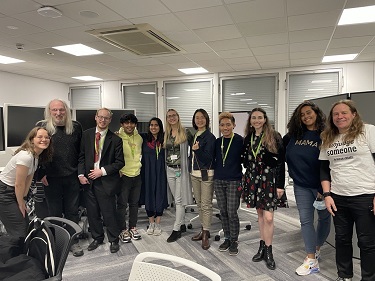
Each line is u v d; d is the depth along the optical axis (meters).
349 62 6.11
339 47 4.89
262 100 6.93
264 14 3.40
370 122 2.59
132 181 3.07
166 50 4.91
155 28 3.88
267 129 2.35
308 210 2.32
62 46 4.73
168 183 3.14
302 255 2.71
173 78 7.69
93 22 3.63
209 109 7.42
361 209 1.83
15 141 3.47
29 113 3.61
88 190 2.81
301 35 4.21
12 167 2.16
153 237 3.21
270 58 5.68
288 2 3.07
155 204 3.19
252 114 2.38
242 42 4.55
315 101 3.17
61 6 3.14
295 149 2.29
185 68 6.59
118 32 3.97
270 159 2.33
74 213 2.79
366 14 3.45
